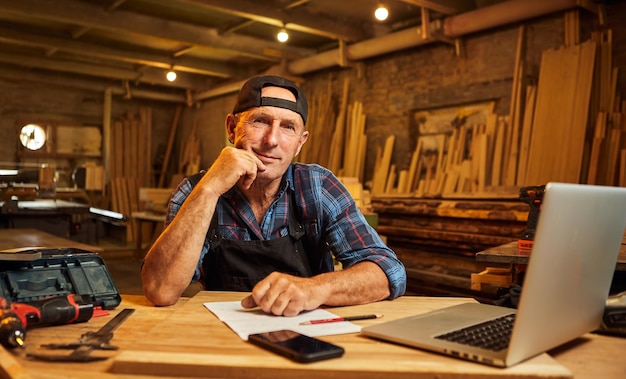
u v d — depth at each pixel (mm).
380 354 1080
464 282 5031
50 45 8211
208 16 7504
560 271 1020
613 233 1175
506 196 5195
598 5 5414
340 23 7422
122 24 7102
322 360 1033
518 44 6062
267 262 1889
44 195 6773
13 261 1443
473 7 6508
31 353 1114
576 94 5324
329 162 8305
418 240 5730
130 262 8055
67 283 1484
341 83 8570
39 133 10906
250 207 1905
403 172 7328
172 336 1191
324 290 1475
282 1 6703
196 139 12078
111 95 11492
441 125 7113
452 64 6930
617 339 1286
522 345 996
